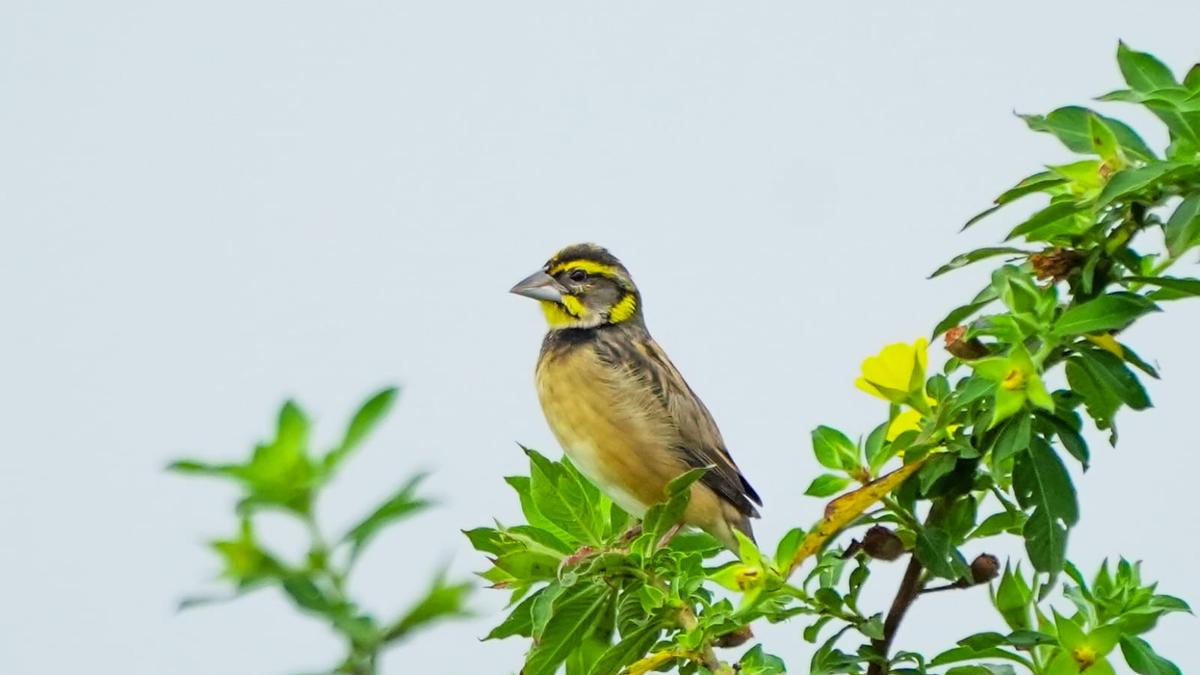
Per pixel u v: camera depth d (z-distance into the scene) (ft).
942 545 27.81
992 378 26.48
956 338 28.35
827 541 27.84
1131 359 27.45
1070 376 27.81
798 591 28.37
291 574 17.21
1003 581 29.04
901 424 29.43
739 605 28.60
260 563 17.33
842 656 28.53
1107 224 28.14
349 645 17.12
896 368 28.89
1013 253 28.55
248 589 17.01
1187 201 26.40
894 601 28.84
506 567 32.63
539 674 31.42
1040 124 28.02
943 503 28.96
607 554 30.58
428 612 17.06
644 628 30.14
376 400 17.95
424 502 17.40
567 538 33.04
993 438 27.50
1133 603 28.78
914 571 28.78
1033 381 26.20
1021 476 27.14
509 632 32.09
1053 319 27.09
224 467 17.54
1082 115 27.84
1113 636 27.99
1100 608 28.81
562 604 31.24
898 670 28.40
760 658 29.27
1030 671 28.96
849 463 29.19
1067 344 27.53
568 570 31.24
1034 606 28.81
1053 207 27.50
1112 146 27.48
